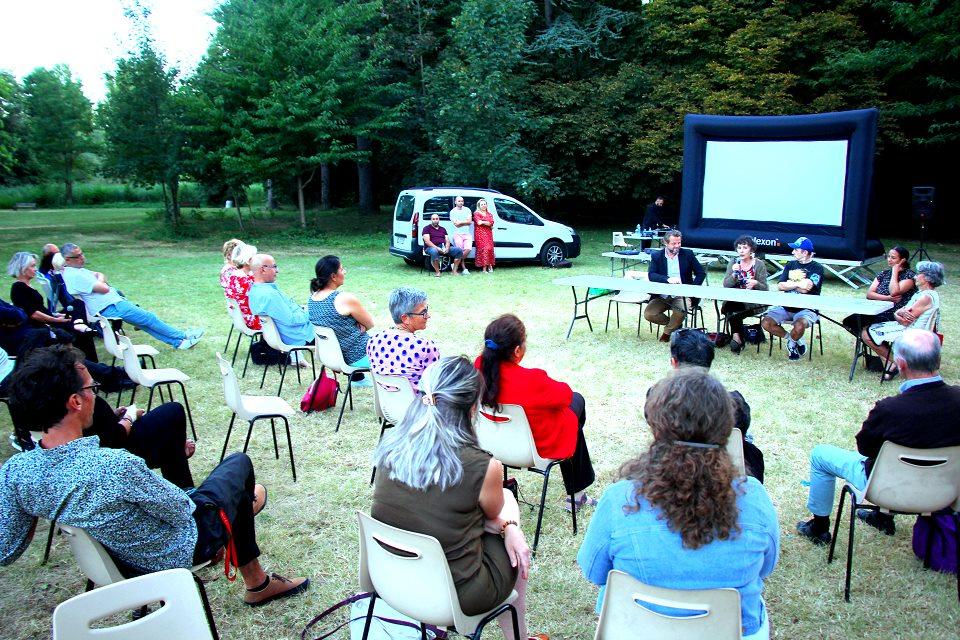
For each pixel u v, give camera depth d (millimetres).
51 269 7730
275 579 3113
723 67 17156
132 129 18422
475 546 2193
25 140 41656
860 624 2887
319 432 5172
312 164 17984
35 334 5203
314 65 17328
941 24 14594
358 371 5379
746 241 7387
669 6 18250
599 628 1967
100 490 2197
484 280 12141
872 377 6422
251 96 17625
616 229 22406
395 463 2186
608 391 6047
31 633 2873
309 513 3922
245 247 6922
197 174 19344
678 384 1892
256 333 6840
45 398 2223
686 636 1843
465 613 2189
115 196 41688
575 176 20125
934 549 3270
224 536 2631
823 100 16406
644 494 1825
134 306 6996
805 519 3785
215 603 3070
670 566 1818
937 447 2854
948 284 11328
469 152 17422
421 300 4359
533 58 21016
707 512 1757
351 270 13375
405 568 2164
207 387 6293
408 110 19734
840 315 9258
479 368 3424
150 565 2338
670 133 18188
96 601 1731
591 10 21047
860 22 17703
